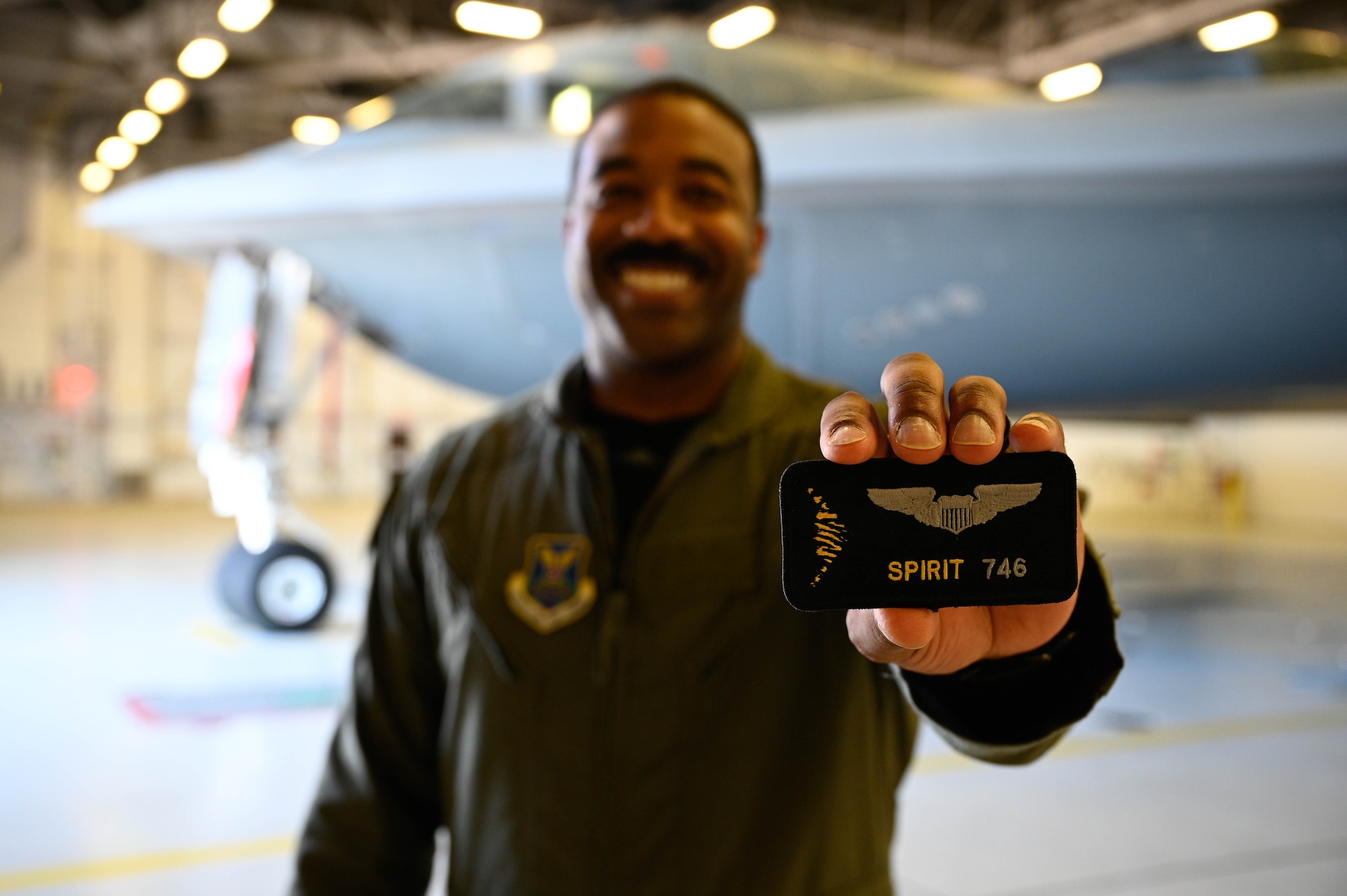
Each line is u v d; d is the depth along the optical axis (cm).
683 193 103
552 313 476
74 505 1689
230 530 1212
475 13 1079
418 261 475
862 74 477
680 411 108
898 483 58
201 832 243
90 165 1744
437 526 103
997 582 57
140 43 1489
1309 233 436
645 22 1378
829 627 91
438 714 108
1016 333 461
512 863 91
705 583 93
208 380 494
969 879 220
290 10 1456
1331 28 1285
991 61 1495
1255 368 473
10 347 1722
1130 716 362
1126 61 475
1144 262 443
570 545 97
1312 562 915
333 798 107
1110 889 215
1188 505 1625
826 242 447
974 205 438
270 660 441
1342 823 255
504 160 459
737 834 88
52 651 459
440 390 1980
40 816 253
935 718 72
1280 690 403
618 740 91
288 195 469
